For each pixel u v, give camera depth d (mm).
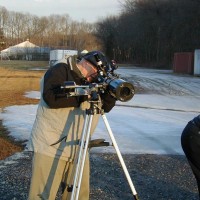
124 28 86875
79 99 3658
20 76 36094
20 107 15336
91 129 3877
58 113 3709
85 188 4051
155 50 75500
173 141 9141
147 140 9211
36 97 19453
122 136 9594
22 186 5672
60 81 3594
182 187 5805
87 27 114500
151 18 76875
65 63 3672
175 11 68500
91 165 6820
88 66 3676
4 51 97250
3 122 11664
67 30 116188
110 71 3684
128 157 7480
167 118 13172
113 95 3543
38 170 3783
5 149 8125
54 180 3803
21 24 120375
